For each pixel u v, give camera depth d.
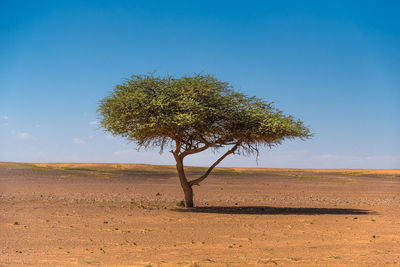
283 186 44.78
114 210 21.69
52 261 9.96
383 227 16.30
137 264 9.58
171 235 14.16
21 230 14.98
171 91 20.62
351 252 11.08
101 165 78.50
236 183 48.53
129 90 20.95
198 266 9.37
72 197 28.72
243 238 13.55
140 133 20.95
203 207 24.17
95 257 10.45
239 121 21.58
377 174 79.62
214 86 21.03
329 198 31.64
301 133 21.52
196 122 20.25
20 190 33.47
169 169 75.12
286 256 10.52
